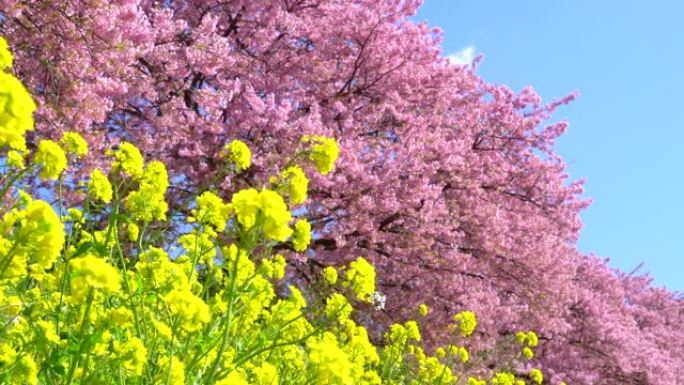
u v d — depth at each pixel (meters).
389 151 12.19
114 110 10.51
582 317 17.89
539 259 13.88
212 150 10.90
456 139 14.05
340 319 4.23
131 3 8.91
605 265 22.22
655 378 19.23
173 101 10.09
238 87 10.46
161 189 3.60
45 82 8.55
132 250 5.05
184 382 2.74
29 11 7.98
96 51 8.48
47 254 2.27
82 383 2.39
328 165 3.46
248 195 2.31
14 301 3.19
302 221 3.23
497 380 6.92
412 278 13.47
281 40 12.65
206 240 3.64
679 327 29.66
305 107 12.62
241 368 3.44
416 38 13.69
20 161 3.43
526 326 15.70
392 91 13.14
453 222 12.88
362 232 12.15
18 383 2.48
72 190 8.91
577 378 17.48
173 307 2.45
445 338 12.95
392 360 5.91
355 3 13.73
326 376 2.38
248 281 3.06
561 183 15.62
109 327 2.82
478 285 13.75
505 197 15.02
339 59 13.16
